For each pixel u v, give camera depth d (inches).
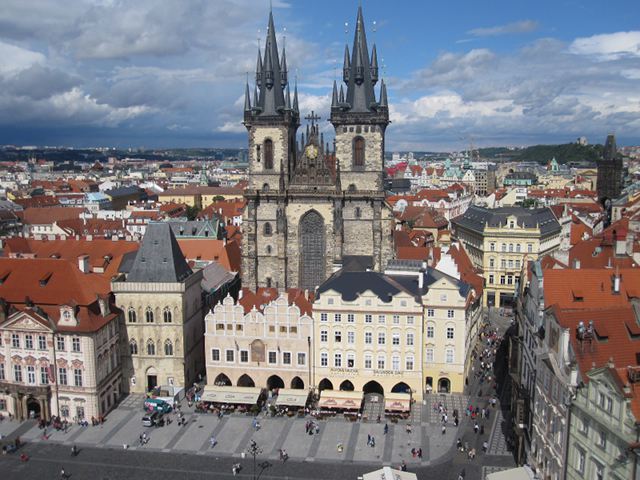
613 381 2541.8
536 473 3420.3
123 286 5157.5
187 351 5334.6
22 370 4808.1
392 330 4945.9
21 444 4426.7
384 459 4173.2
